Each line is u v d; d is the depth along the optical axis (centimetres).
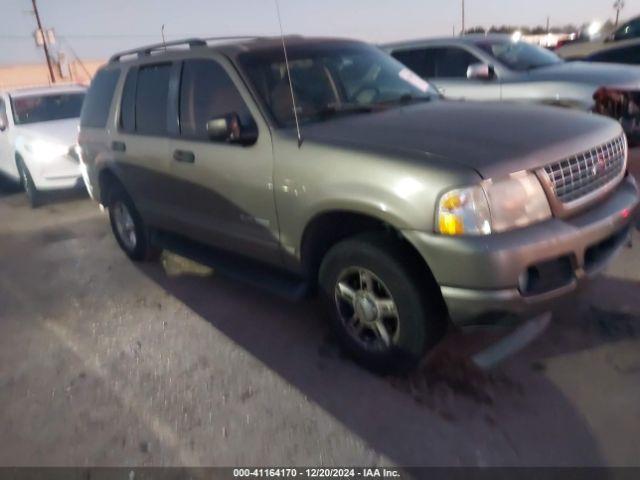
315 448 297
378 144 326
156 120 486
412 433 301
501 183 290
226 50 425
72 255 648
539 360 347
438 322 320
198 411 336
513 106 393
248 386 355
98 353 416
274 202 372
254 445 304
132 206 561
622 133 375
